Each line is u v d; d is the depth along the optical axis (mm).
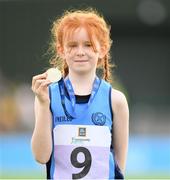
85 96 9156
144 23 54531
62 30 9211
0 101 37594
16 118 37469
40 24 51250
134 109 48094
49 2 50281
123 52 57094
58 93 9180
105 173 9086
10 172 25969
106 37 9320
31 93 41125
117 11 51219
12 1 51188
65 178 9055
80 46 9070
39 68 51344
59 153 9102
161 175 25828
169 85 57625
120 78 57438
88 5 48938
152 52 58125
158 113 48906
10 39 51812
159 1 51938
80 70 9109
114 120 9297
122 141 9383
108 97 9195
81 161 9055
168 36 58156
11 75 51562
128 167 28016
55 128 9109
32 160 27359
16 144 27547
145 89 57656
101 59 9531
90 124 9102
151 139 28828
